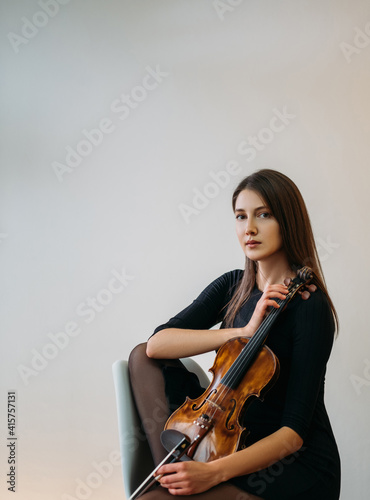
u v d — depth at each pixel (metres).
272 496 1.73
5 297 3.36
